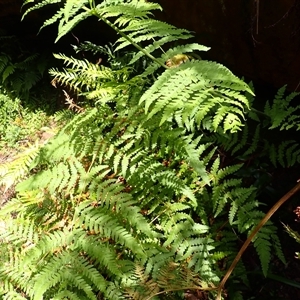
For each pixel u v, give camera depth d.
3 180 2.69
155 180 2.59
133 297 2.31
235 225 2.78
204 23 2.95
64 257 2.41
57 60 3.96
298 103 3.03
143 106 2.64
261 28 2.71
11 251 2.56
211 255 2.55
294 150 2.99
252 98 2.73
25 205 2.64
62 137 2.73
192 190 2.76
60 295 2.33
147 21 2.31
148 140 2.56
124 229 2.44
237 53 2.97
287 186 2.93
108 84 2.72
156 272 2.42
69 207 2.64
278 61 2.82
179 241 2.54
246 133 2.91
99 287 2.33
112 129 2.68
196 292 2.51
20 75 3.86
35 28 3.86
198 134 3.04
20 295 2.44
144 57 3.28
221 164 3.03
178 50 2.29
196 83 2.02
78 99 3.68
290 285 2.66
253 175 2.92
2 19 3.79
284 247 2.80
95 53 3.50
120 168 2.88
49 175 2.60
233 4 2.74
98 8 2.28
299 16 2.54
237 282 2.59
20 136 3.55
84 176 2.61
